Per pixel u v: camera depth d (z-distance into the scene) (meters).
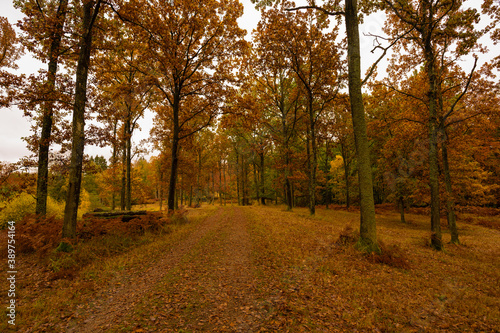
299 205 43.88
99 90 13.28
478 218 22.78
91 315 4.25
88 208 26.41
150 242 9.66
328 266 6.52
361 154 8.31
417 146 15.12
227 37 15.15
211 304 4.67
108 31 11.08
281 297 4.89
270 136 25.95
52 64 10.62
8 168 9.09
